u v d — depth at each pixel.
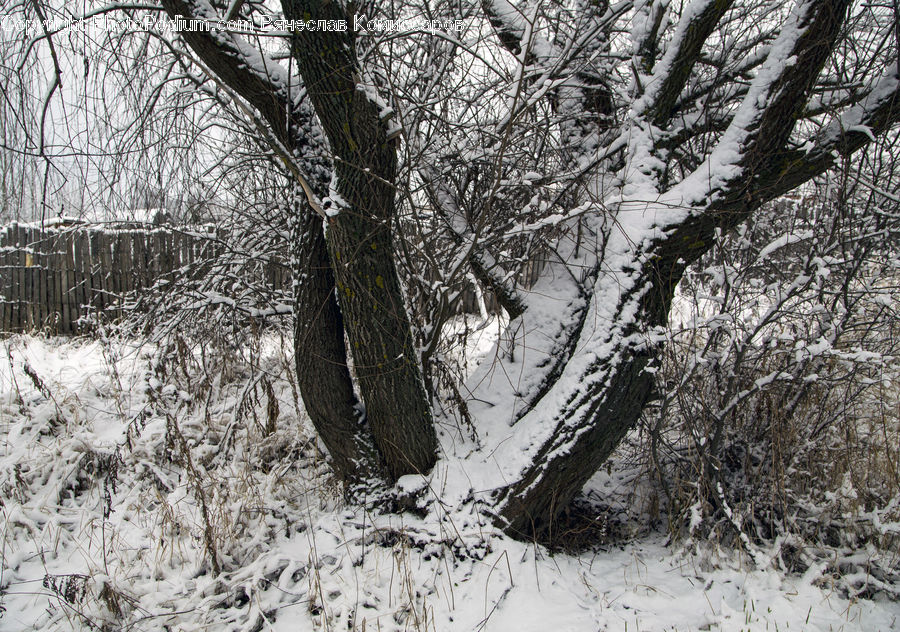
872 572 3.39
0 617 3.09
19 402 5.07
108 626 3.03
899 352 4.04
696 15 3.64
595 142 4.46
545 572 3.32
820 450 3.98
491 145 4.21
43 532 3.78
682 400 3.75
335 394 3.82
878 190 3.56
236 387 5.69
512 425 3.98
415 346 3.87
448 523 3.47
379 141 3.10
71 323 7.99
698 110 4.32
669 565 3.61
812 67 3.30
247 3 3.73
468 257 3.66
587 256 4.29
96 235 7.79
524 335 4.29
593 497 4.57
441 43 4.06
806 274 3.68
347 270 3.35
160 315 5.13
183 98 4.56
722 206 3.56
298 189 3.62
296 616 3.07
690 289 4.14
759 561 3.41
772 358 4.03
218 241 4.85
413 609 3.01
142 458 4.53
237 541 3.62
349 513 3.78
